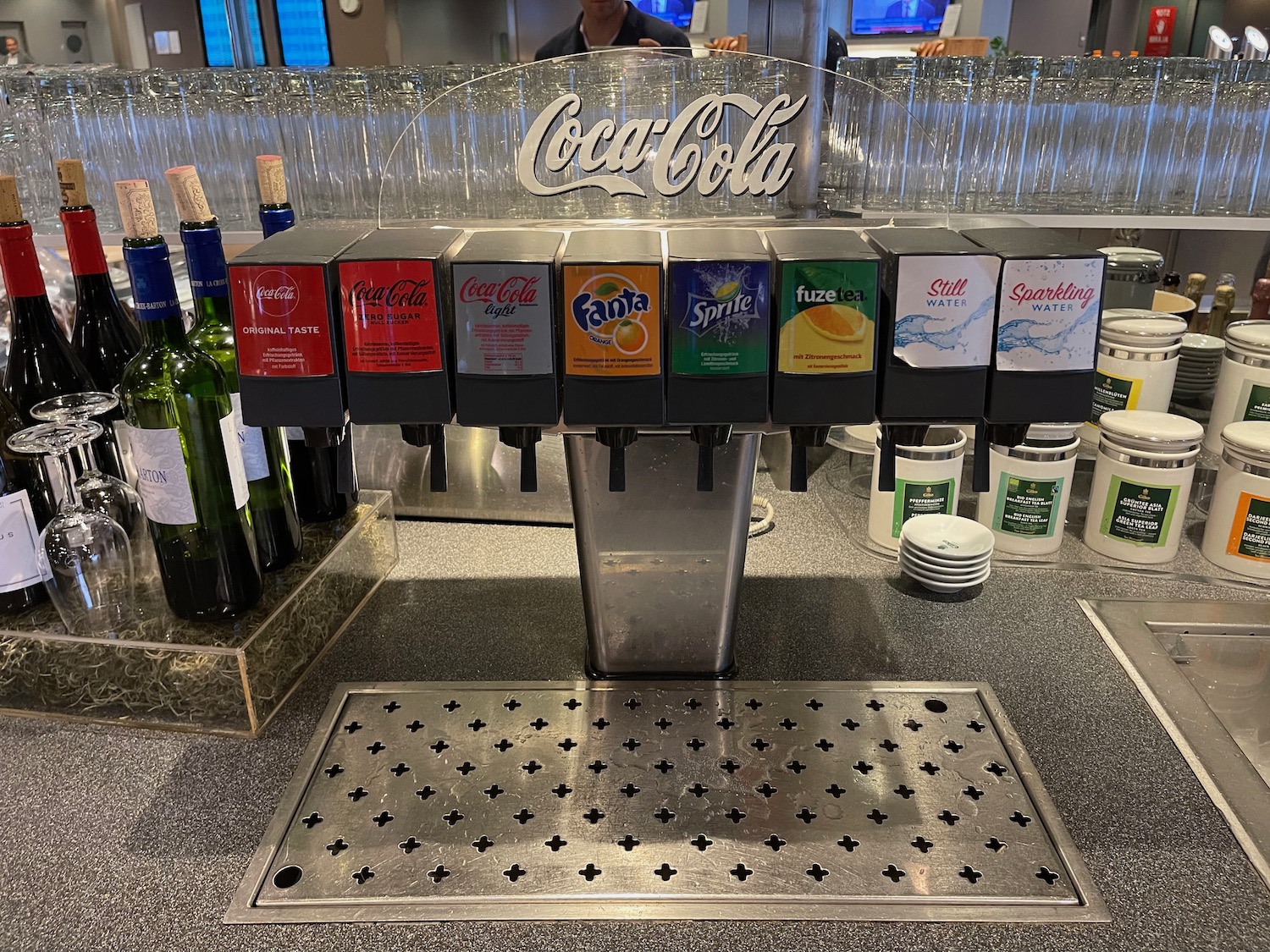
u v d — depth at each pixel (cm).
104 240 156
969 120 148
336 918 64
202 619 86
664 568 87
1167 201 152
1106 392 133
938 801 74
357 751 81
